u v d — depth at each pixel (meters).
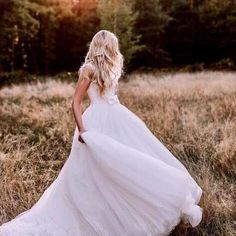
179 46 30.97
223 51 29.98
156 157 3.60
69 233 3.45
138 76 17.11
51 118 8.09
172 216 3.32
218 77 15.41
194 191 3.59
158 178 3.33
